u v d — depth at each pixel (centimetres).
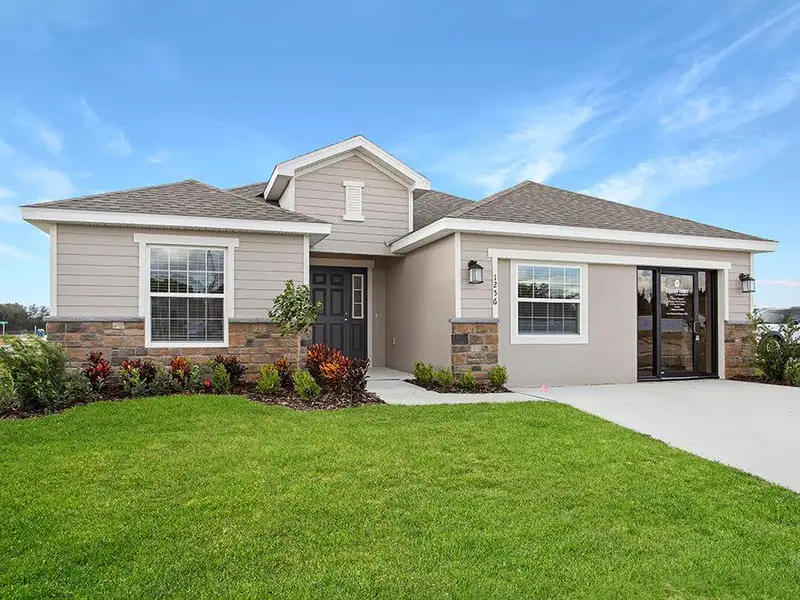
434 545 348
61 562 320
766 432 656
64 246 866
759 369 1105
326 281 1309
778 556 345
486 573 314
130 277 893
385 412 715
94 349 871
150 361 866
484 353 971
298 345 909
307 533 363
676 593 298
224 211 938
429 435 603
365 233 1230
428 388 949
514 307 1005
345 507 405
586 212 1120
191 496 422
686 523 394
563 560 332
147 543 346
